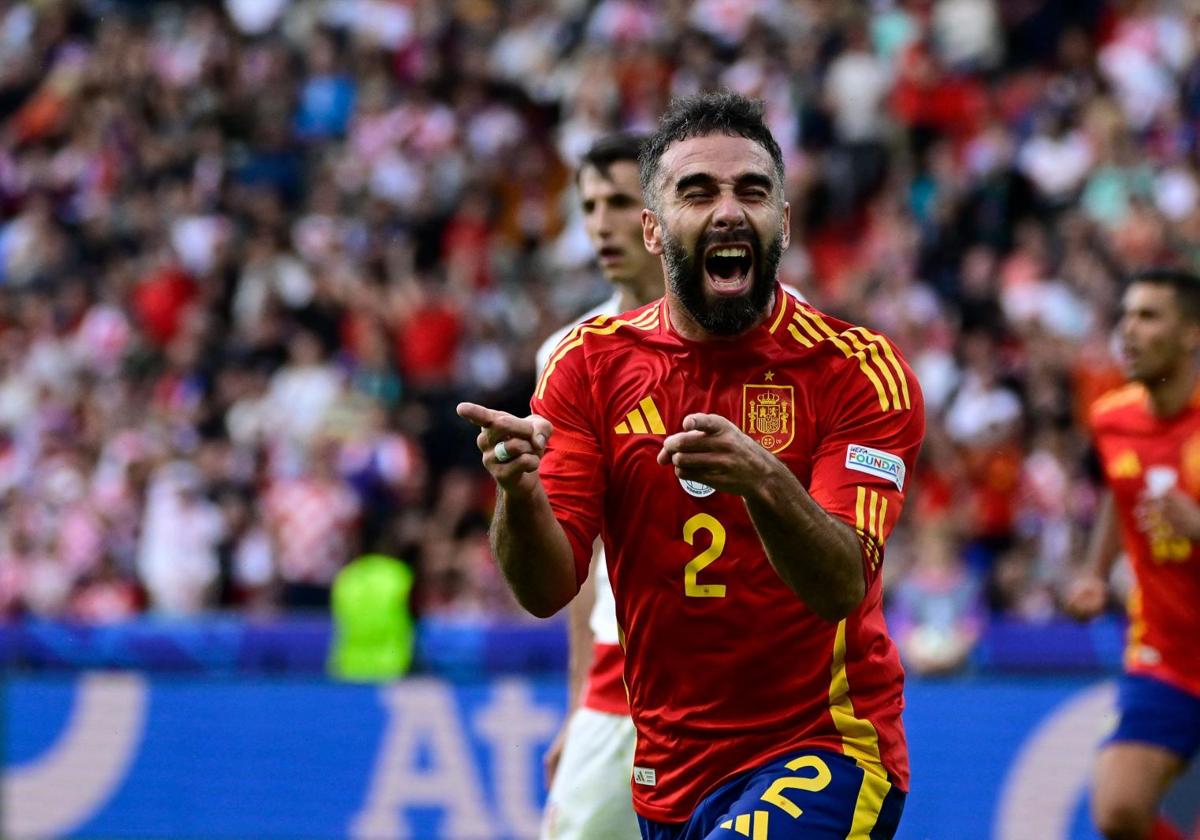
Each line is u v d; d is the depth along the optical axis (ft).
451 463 144.25
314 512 134.72
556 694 112.37
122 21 215.72
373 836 114.01
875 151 171.73
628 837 63.21
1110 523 83.61
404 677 117.19
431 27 200.95
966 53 182.50
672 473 46.42
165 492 139.54
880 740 47.29
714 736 47.39
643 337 47.42
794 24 187.21
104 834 118.11
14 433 167.12
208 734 117.50
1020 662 108.17
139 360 164.76
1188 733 76.95
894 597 111.24
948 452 131.64
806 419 46.47
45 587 141.79
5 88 215.72
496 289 168.25
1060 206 163.63
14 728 120.16
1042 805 104.47
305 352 154.71
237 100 200.13
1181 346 78.74
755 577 46.16
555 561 45.01
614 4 197.57
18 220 199.82
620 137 64.90
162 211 188.14
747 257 45.44
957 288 155.43
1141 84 175.83
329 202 181.06
